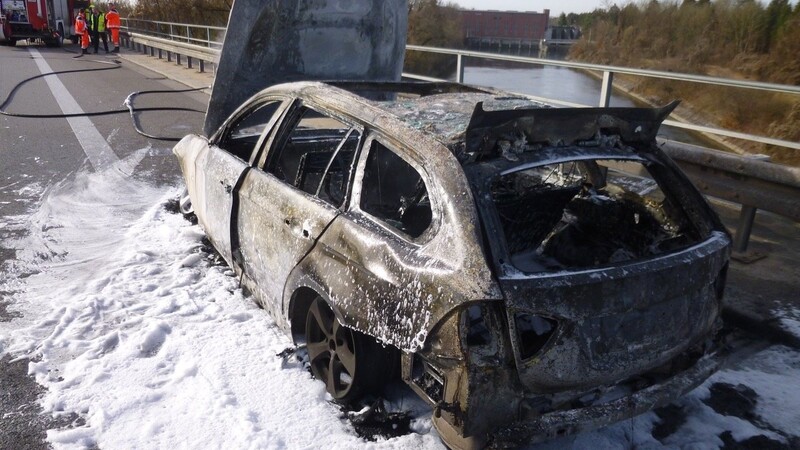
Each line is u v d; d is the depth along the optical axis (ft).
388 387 11.02
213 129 21.21
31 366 11.49
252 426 9.96
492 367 7.91
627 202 12.00
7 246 17.22
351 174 10.49
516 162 9.02
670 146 17.85
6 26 98.99
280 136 13.04
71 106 40.57
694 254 9.38
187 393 10.84
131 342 12.32
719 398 11.32
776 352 12.88
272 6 19.88
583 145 9.86
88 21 93.35
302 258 10.84
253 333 12.86
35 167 25.52
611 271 8.51
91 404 10.52
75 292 14.55
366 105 10.89
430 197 8.89
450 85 15.14
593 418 8.43
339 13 21.59
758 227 19.42
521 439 8.11
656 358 9.05
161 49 79.20
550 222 13.06
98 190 22.72
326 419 10.28
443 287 8.09
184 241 17.90
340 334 10.36
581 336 8.30
